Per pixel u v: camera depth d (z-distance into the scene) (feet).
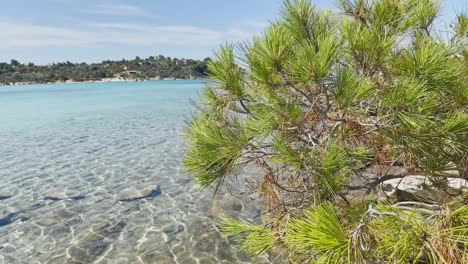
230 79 9.05
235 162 8.67
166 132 55.52
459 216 5.59
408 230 5.32
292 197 10.35
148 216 23.12
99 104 105.81
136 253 18.47
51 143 48.01
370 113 8.60
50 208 24.85
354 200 9.75
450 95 8.68
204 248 18.63
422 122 7.56
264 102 9.20
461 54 9.33
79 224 22.15
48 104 108.17
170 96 136.56
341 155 8.25
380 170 10.76
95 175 32.63
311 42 8.96
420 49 8.14
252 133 8.58
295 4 9.64
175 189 28.17
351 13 10.75
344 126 9.21
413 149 8.65
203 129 8.89
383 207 6.30
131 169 34.40
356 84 7.78
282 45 7.88
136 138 50.83
